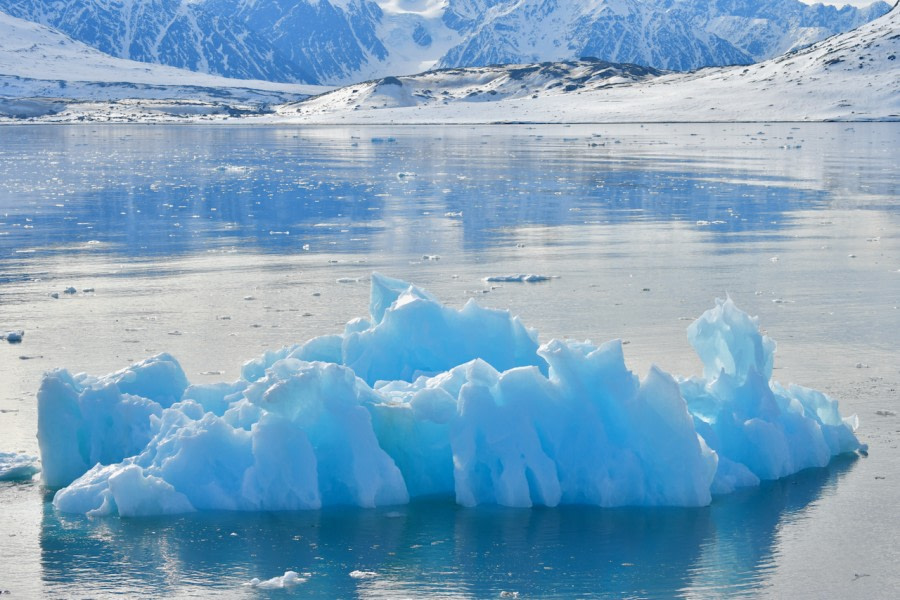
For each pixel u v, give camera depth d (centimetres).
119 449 2022
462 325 2278
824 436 2114
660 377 1892
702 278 3928
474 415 1909
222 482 1889
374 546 1714
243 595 1555
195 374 2625
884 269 4091
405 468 1956
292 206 6662
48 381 2011
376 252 4697
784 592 1559
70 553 1694
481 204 6669
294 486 1861
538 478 1883
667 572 1622
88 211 6450
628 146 13312
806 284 3791
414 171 9538
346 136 17612
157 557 1678
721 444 2038
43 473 2011
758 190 7406
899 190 7344
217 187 8038
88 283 3947
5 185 8281
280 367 1942
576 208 6406
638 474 1884
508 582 1591
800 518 1817
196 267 4303
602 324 3155
